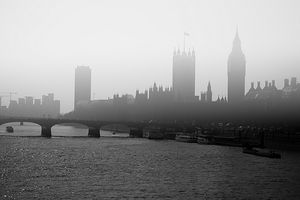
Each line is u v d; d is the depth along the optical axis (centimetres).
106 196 13475
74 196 13412
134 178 16612
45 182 15488
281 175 17788
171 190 14475
